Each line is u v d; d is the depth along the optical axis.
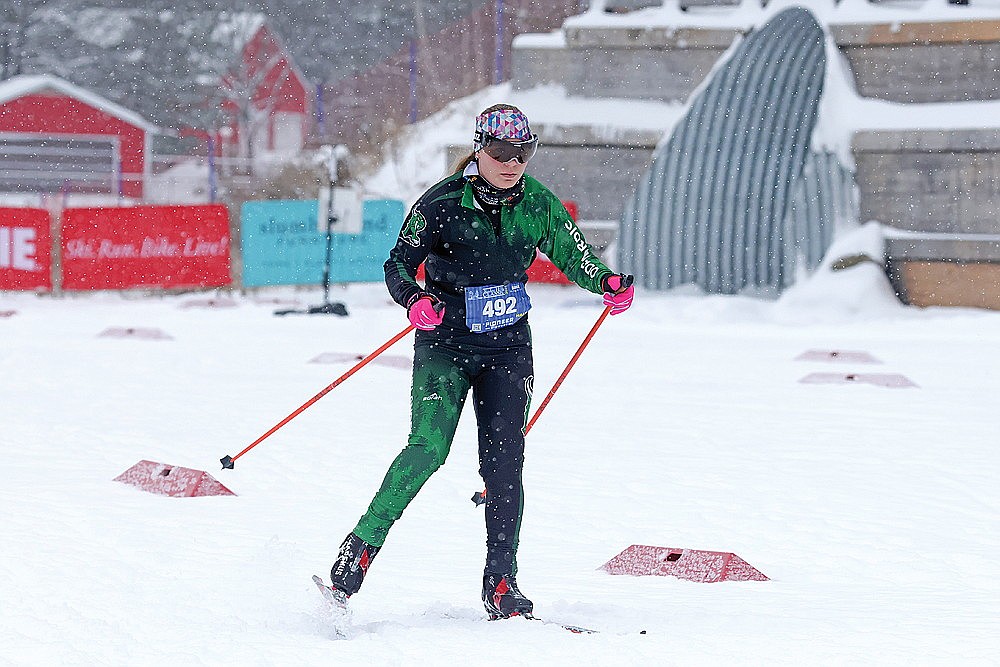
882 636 10.22
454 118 98.31
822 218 60.94
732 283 61.91
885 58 62.41
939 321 51.09
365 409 26.12
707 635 10.23
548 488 18.38
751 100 62.19
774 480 19.25
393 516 10.66
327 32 147.62
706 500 17.69
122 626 10.40
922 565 14.03
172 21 138.38
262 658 9.39
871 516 16.83
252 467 19.58
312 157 86.69
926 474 19.95
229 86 137.38
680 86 64.06
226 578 12.47
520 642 9.84
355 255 58.03
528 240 11.12
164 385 29.50
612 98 64.88
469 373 11.09
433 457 10.74
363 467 19.70
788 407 27.64
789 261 61.12
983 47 60.94
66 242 58.50
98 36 140.25
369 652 9.55
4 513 15.70
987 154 59.78
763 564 14.15
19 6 138.38
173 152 136.00
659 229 62.84
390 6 147.25
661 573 13.55
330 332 43.88
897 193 61.00
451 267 11.00
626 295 11.31
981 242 57.31
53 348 37.34
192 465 19.70
